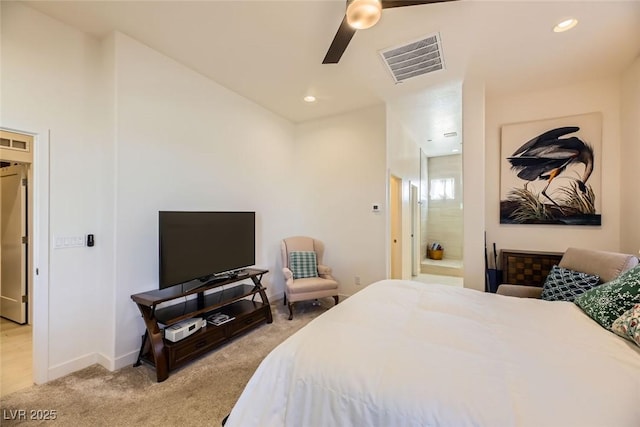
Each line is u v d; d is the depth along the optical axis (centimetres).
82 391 204
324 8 210
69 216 230
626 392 92
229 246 322
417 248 626
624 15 210
